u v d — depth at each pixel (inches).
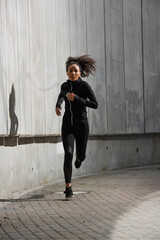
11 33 327.3
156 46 632.4
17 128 330.0
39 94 381.4
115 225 219.3
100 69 499.8
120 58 544.4
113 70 528.4
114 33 534.6
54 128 410.0
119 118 536.4
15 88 331.0
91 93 313.4
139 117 581.9
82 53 468.8
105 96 507.8
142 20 600.1
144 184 373.1
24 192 331.0
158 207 265.4
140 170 518.0
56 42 419.8
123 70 550.6
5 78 311.4
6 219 237.3
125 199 295.1
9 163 322.7
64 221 231.0
